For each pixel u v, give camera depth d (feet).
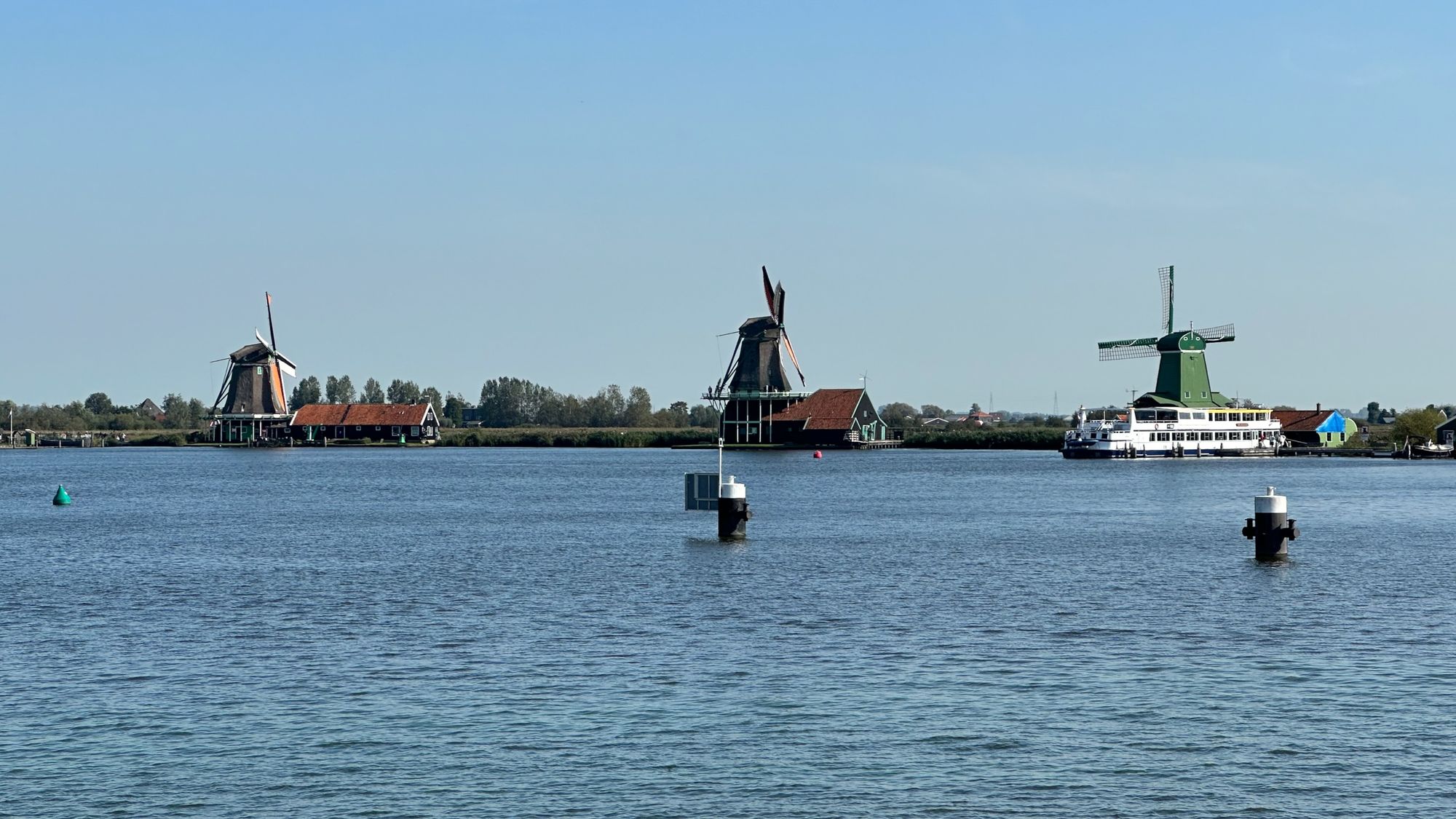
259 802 145.79
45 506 560.61
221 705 181.37
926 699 184.03
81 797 147.02
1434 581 291.99
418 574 310.04
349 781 151.84
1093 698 184.14
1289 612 249.96
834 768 155.94
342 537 407.23
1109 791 148.66
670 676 197.16
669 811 143.64
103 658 210.38
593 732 169.07
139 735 168.14
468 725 171.83
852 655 211.41
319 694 187.11
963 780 151.84
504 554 351.25
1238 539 389.60
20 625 240.94
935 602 263.08
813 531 414.82
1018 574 306.14
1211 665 203.41
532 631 232.32
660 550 360.07
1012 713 176.65
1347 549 359.66
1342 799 146.10
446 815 142.61
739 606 258.37
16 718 175.22
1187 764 156.56
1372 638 224.33
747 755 160.35
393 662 206.80
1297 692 186.80
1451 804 144.56
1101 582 292.20
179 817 142.00
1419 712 176.55
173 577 307.37
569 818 141.90
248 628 236.43
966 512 500.74
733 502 379.55
